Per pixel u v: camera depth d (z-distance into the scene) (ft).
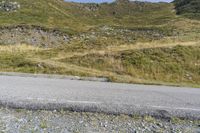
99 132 20.21
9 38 128.06
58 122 21.68
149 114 24.18
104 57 78.43
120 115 23.79
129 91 34.32
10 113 22.98
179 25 187.01
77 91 31.42
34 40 130.62
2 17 186.39
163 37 130.52
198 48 90.27
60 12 240.94
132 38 135.33
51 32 142.82
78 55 82.99
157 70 73.72
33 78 44.83
